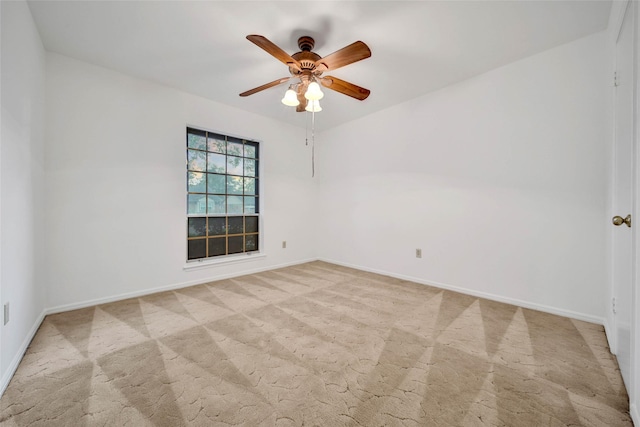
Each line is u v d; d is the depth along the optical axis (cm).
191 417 115
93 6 177
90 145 246
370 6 177
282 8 179
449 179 291
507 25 195
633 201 117
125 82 264
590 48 207
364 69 256
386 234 355
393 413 118
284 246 407
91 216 246
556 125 224
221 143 347
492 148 259
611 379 141
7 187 145
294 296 271
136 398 126
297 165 424
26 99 176
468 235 277
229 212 356
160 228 288
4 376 135
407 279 331
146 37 210
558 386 136
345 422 113
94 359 159
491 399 126
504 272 253
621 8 154
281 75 268
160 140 287
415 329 198
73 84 237
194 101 311
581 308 214
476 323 208
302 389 133
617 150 168
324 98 323
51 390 132
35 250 198
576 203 216
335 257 426
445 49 225
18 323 159
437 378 142
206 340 182
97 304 248
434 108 303
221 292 285
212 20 191
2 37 139
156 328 200
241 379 141
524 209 241
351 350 169
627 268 143
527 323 208
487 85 261
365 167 382
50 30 200
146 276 278
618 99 167
